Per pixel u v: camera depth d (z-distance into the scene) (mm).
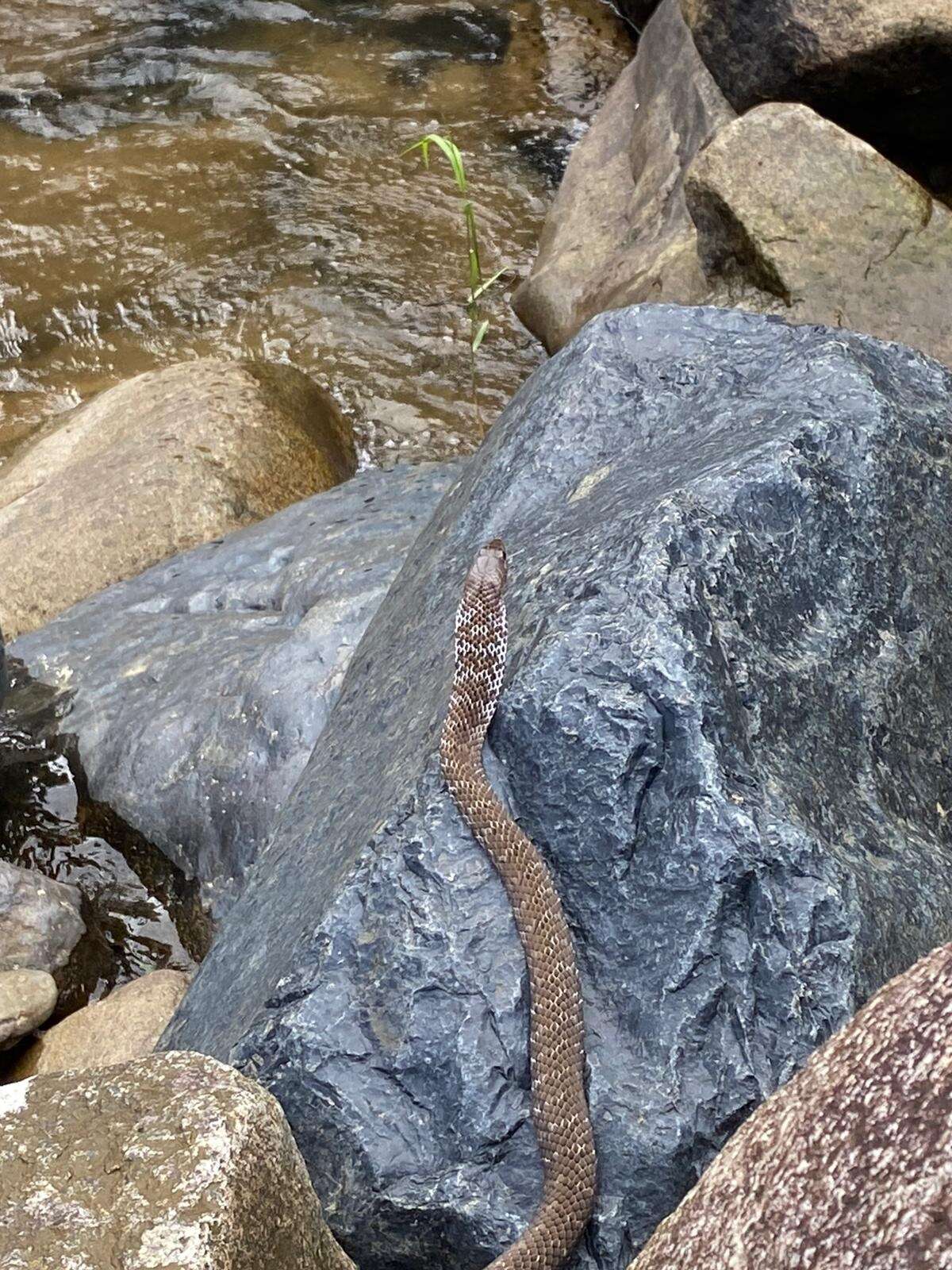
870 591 2357
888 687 2318
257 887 2480
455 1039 2162
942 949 1812
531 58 6195
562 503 2543
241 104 6016
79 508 3732
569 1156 2113
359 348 4715
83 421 4211
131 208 5461
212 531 3738
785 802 2191
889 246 3723
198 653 3127
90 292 5062
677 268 4082
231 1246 1932
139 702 3082
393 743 2402
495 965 2182
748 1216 1791
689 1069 2133
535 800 2223
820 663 2295
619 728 2203
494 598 2264
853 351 2551
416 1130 2154
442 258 5074
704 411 2555
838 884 2156
